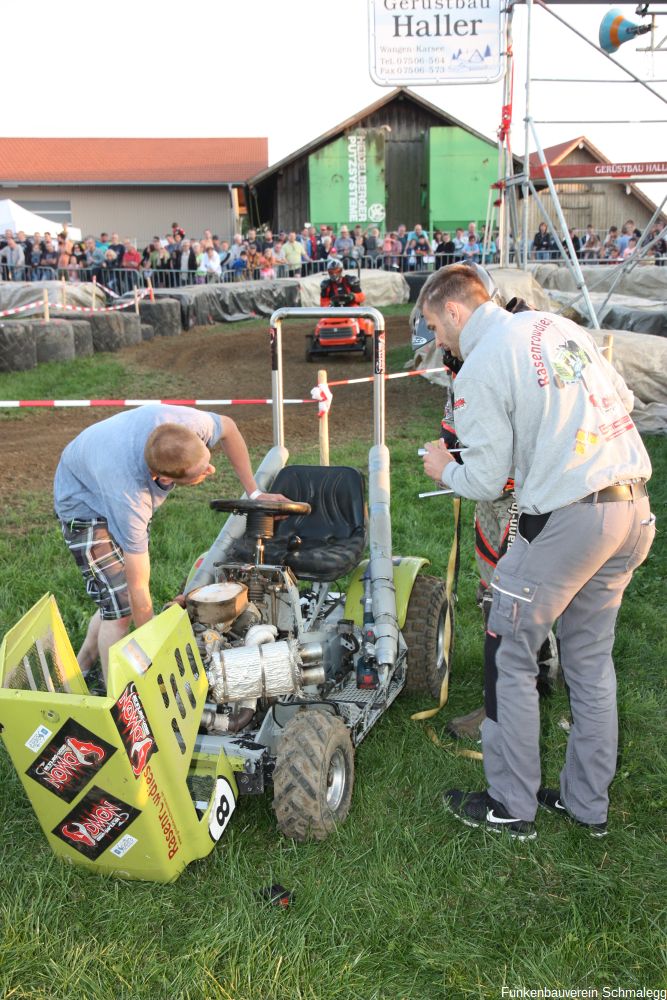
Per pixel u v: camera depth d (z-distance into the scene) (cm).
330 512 393
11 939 251
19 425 1038
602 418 272
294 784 283
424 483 736
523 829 297
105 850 266
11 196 3228
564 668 302
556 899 271
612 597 287
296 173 3112
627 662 426
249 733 308
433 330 302
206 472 311
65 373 1325
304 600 396
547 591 275
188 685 276
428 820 309
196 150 3500
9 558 567
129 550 319
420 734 366
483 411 272
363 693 358
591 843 296
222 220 3316
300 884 273
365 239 2412
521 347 271
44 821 265
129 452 317
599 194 3175
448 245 2380
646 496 281
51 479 792
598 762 295
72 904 266
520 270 1120
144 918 257
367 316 407
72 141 3541
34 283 1900
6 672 260
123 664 242
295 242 2331
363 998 234
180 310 1788
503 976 241
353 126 3088
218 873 281
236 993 234
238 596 305
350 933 257
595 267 1567
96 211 3275
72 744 243
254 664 291
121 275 2148
